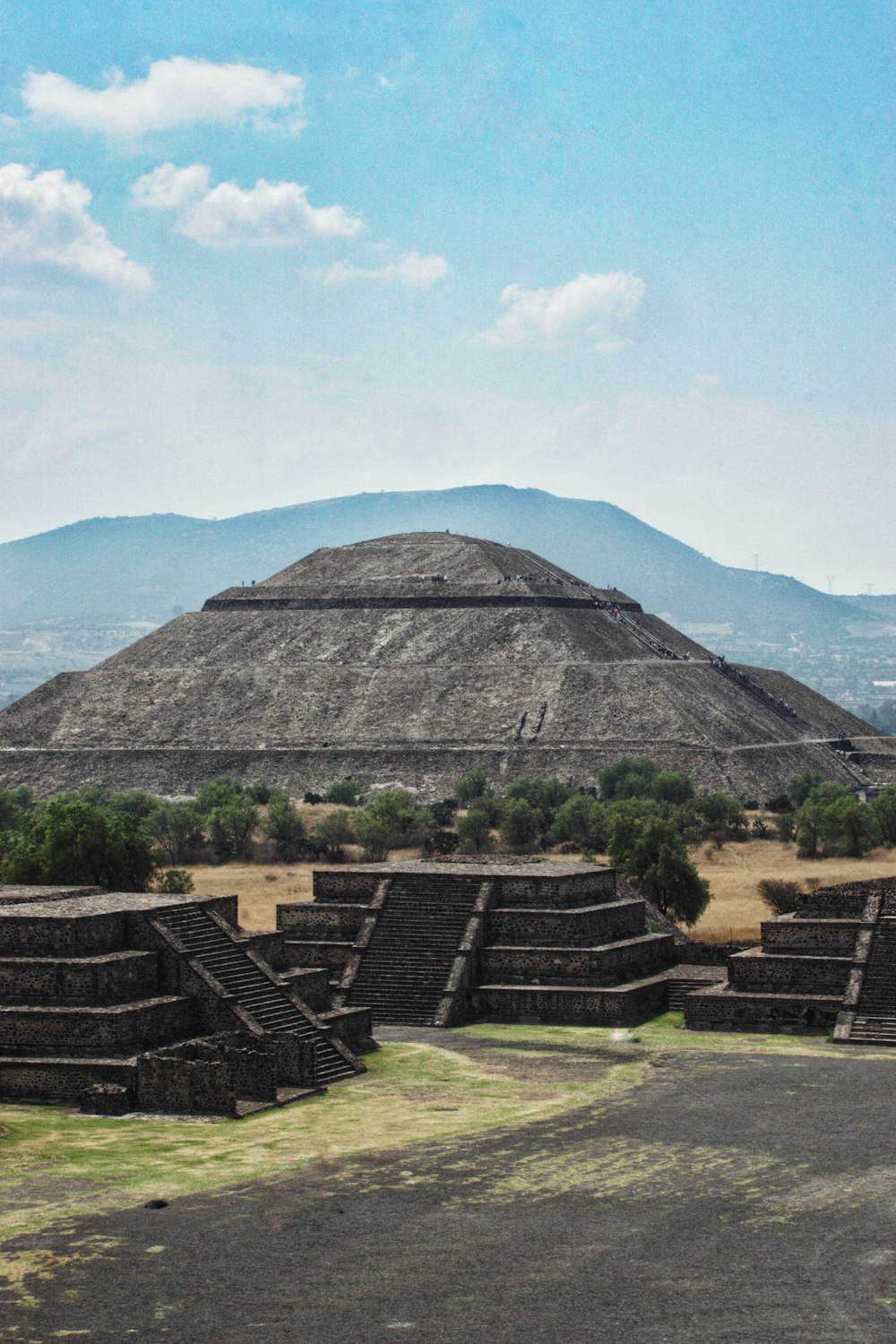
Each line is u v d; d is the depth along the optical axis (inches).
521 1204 2101.4
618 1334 1664.6
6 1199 2119.8
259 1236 1971.0
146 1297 1770.4
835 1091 2775.6
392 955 3754.9
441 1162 2311.8
